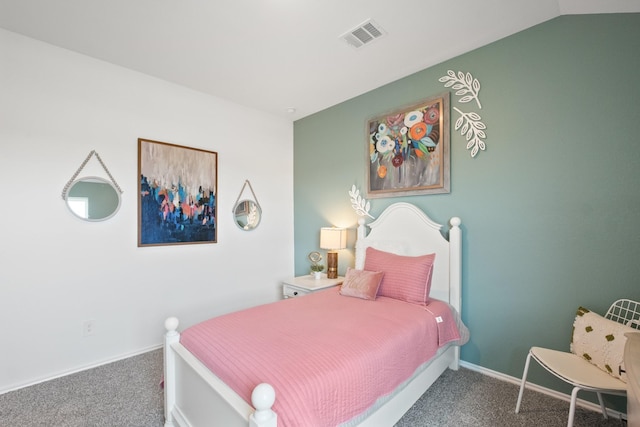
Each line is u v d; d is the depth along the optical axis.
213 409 1.32
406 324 1.84
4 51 2.10
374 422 1.46
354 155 3.27
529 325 2.12
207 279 3.15
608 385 1.43
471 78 2.40
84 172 2.42
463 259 2.46
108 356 2.52
